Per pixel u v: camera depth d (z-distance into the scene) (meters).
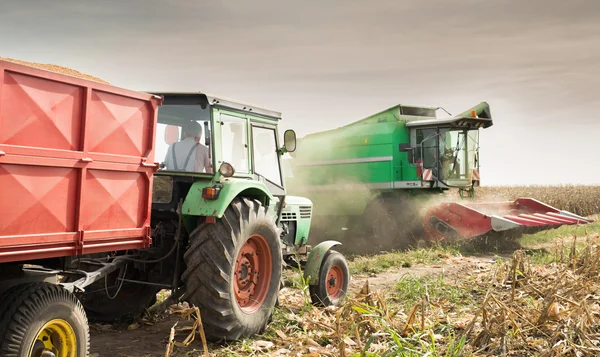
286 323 5.77
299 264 6.45
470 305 6.42
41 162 3.40
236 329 5.05
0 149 3.15
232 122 5.67
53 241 3.51
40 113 3.41
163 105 5.54
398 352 4.06
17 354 3.30
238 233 5.07
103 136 3.88
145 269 5.45
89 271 5.23
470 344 4.87
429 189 14.89
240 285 5.35
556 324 5.25
